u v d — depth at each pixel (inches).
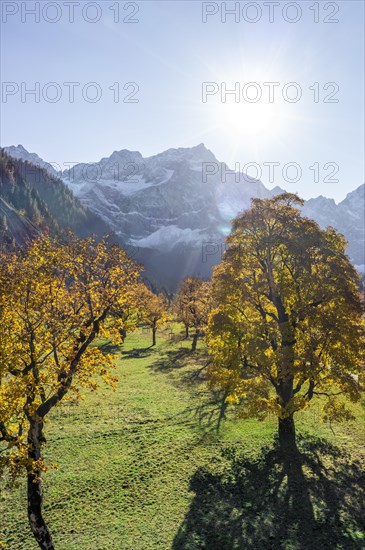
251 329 1022.4
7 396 613.9
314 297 1003.9
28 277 704.4
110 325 818.2
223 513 772.6
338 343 966.4
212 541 690.2
